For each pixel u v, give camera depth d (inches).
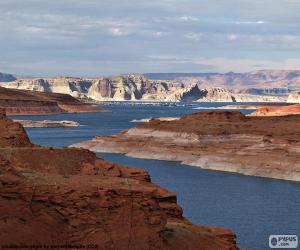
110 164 1951.3
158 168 4734.3
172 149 5492.1
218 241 1696.6
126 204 1407.5
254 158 4658.0
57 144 6643.7
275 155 4596.5
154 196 1465.3
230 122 5935.0
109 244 1366.9
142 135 6067.9
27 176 1449.3
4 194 1344.7
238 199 3275.1
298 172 4222.4
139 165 4938.5
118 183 1509.6
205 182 3961.6
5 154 1812.3
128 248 1381.6
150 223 1432.1
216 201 3191.4
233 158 4793.3
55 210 1365.7
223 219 2716.5
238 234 2426.2
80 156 1940.2
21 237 1310.3
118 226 1387.8
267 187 3804.1
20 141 2114.9
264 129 5423.2
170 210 1822.1
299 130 5290.4
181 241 1562.5
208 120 6082.7
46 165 1830.7
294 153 4539.9
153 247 1419.8
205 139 5457.7
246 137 5206.7
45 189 1376.7
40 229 1336.1
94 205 1381.6
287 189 3730.3
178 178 4126.5
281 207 3051.2
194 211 2888.8
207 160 4940.9
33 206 1357.0
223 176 4323.3
